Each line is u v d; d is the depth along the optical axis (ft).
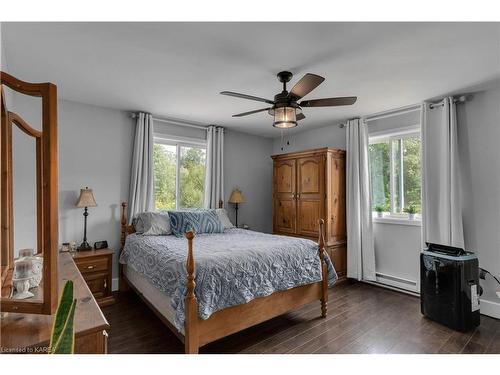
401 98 10.71
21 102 9.91
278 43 6.70
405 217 12.48
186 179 14.69
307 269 9.04
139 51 7.11
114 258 12.10
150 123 12.72
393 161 12.97
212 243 9.47
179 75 8.61
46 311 3.69
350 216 13.43
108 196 11.99
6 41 6.57
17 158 9.79
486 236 9.82
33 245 9.98
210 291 6.72
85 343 3.59
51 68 8.11
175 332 7.13
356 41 6.60
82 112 11.38
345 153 13.96
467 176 10.27
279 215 15.39
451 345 7.69
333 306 10.49
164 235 11.34
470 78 8.80
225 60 7.59
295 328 8.71
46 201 3.73
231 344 7.72
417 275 11.80
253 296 7.47
